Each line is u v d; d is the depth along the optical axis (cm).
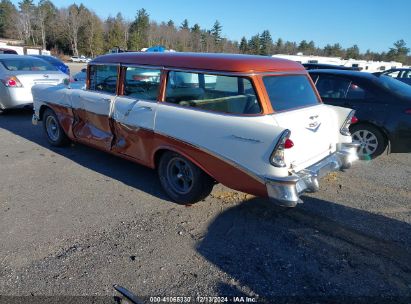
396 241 356
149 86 439
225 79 365
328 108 427
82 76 1049
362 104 592
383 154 645
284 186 322
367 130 593
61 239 347
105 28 9262
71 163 566
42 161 572
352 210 422
